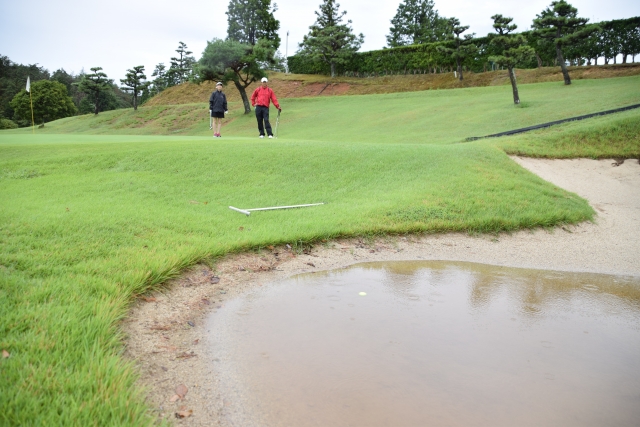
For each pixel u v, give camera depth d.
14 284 3.07
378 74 46.12
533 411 2.27
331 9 49.41
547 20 26.31
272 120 31.09
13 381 2.04
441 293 4.04
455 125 19.52
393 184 7.67
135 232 4.63
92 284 3.22
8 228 4.29
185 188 7.07
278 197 6.95
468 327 3.28
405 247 5.51
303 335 3.03
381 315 3.44
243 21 39.62
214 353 2.74
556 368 2.72
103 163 8.09
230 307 3.50
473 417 2.19
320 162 8.60
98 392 2.05
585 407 2.32
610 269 5.14
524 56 20.84
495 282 4.45
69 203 5.65
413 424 2.11
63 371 2.16
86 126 42.59
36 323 2.56
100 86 48.91
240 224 5.42
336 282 4.20
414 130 20.09
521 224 6.45
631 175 9.78
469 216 6.44
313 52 48.28
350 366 2.63
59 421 1.81
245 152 8.91
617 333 3.32
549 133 12.30
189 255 4.09
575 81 28.27
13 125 62.56
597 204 8.12
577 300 4.04
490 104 23.56
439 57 40.69
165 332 2.96
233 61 34.28
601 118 13.38
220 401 2.25
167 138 12.88
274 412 2.18
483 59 37.97
